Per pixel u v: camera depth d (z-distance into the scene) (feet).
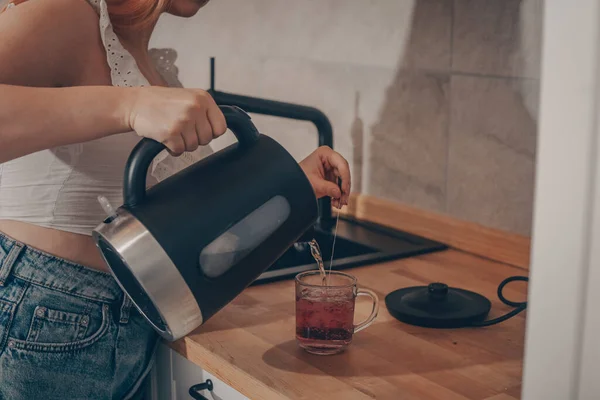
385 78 5.70
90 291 3.70
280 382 3.26
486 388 3.24
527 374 2.37
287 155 3.26
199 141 3.09
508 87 4.86
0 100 3.06
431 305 4.07
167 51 4.65
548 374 2.30
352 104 6.02
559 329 2.25
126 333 3.82
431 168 5.52
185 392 4.02
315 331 3.52
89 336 3.70
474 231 5.24
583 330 2.19
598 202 2.10
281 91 6.67
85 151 3.62
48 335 3.61
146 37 4.03
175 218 2.98
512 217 5.02
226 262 3.07
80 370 3.71
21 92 3.09
